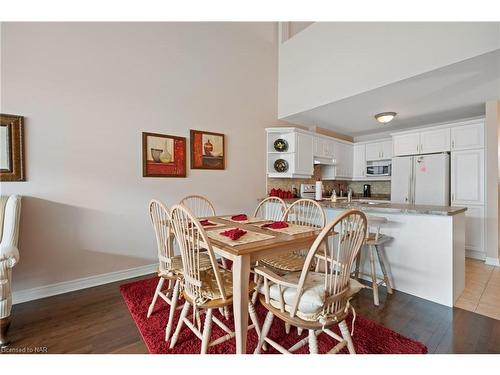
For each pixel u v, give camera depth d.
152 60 2.91
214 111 3.51
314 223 2.87
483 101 3.34
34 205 2.24
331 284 1.24
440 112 3.84
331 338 1.66
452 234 2.12
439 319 1.92
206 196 3.44
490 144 3.27
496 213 3.22
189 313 1.93
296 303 1.18
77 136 2.44
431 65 2.47
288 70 4.14
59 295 2.34
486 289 2.47
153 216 1.84
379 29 2.88
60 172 2.36
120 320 1.91
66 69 2.37
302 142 4.30
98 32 2.54
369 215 2.48
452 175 3.76
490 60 2.28
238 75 3.78
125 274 2.77
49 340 1.67
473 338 1.68
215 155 3.51
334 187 5.71
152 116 2.93
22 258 2.20
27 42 2.19
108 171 2.63
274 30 4.28
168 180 3.07
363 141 5.50
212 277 1.60
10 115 2.11
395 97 3.21
